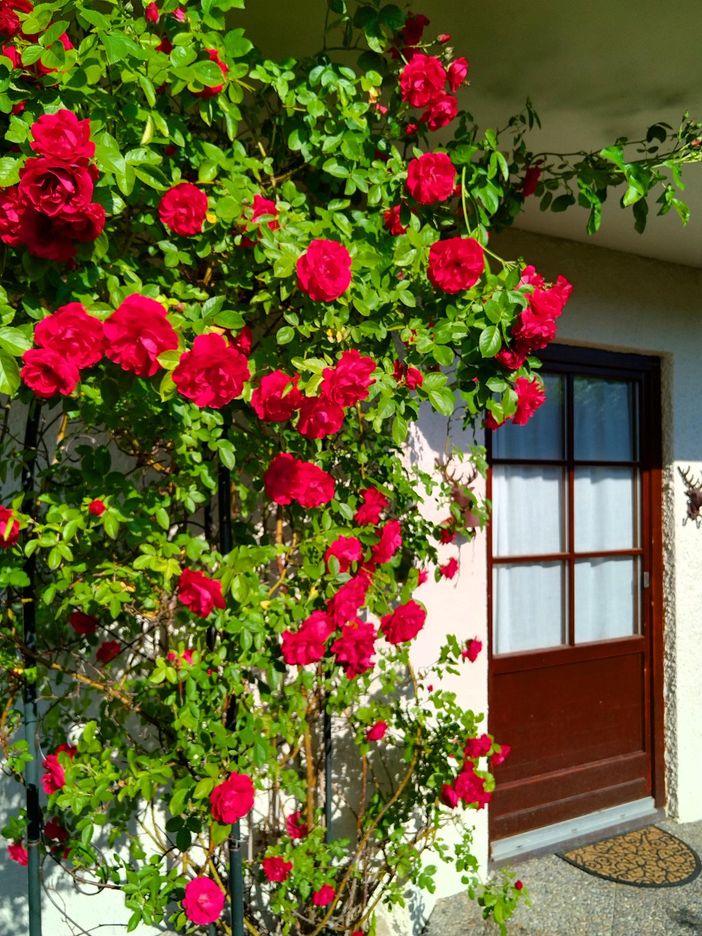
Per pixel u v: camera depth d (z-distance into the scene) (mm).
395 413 1426
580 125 2223
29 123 1094
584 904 2727
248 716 1515
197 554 1396
